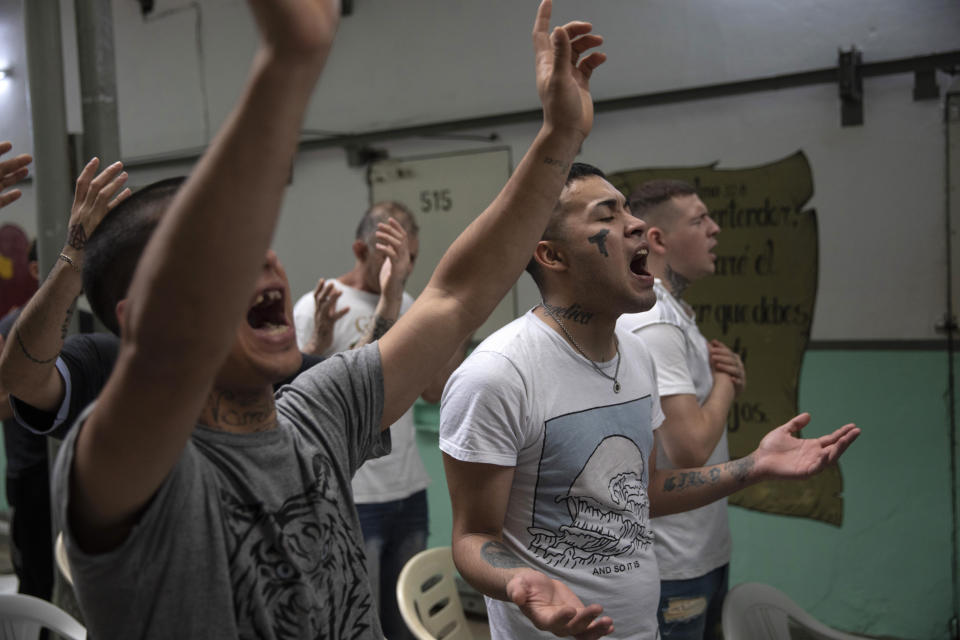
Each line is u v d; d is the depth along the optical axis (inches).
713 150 143.8
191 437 32.4
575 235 60.2
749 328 143.3
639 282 61.4
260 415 33.9
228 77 189.8
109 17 116.0
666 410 74.0
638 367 64.7
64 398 63.7
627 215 62.3
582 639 40.2
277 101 23.4
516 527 59.1
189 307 23.6
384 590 116.6
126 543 27.7
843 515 137.6
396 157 171.2
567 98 42.5
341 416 38.2
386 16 170.9
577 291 60.9
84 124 115.1
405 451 116.0
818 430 139.1
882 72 129.1
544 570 58.0
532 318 61.8
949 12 125.6
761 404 143.2
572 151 43.6
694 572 79.2
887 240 132.4
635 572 59.2
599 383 60.4
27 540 116.2
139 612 29.1
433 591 82.3
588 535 57.8
